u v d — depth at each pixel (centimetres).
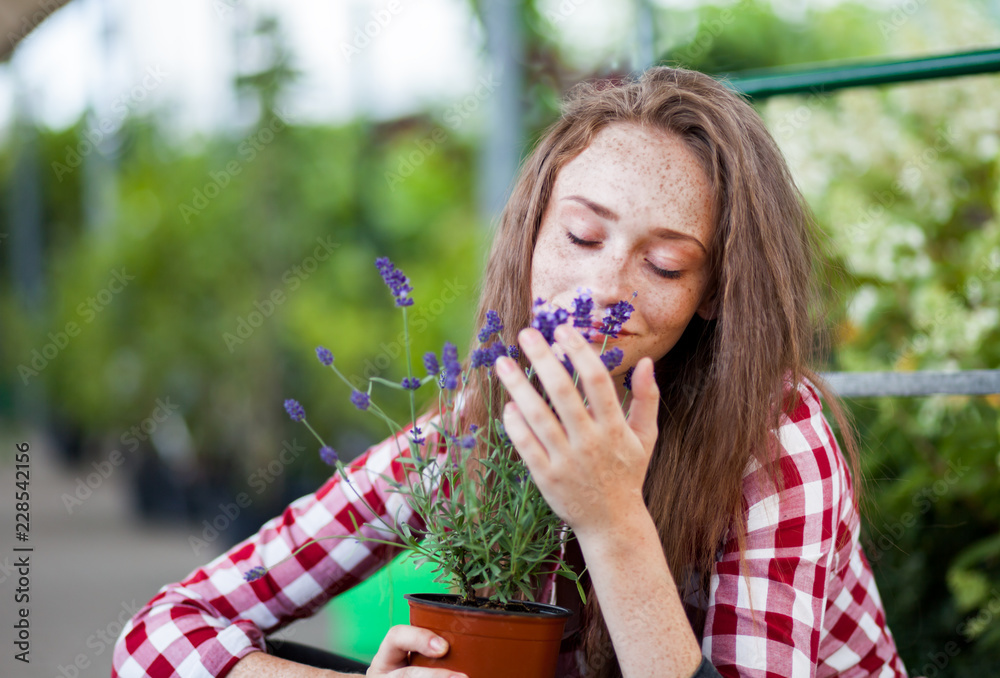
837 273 166
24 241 1101
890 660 128
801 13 329
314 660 125
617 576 84
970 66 147
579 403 80
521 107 403
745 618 99
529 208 113
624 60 394
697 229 101
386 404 640
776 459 104
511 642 87
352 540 125
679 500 108
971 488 168
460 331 574
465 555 94
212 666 111
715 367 109
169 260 780
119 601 482
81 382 909
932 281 194
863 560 125
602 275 98
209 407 746
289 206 714
